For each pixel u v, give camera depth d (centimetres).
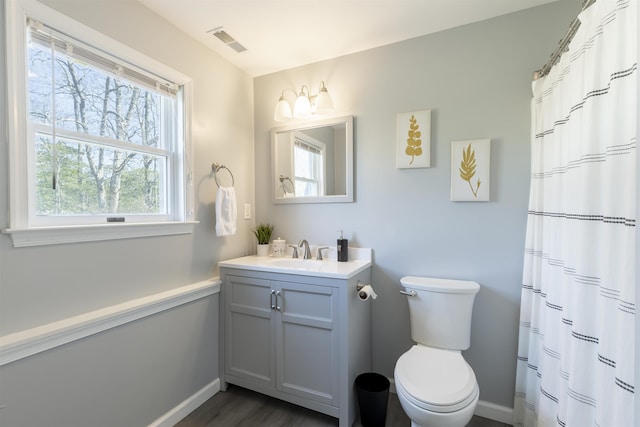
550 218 145
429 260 199
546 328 140
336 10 174
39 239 123
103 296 147
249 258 232
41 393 121
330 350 175
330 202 227
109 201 157
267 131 251
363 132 217
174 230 183
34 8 122
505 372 180
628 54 87
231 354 206
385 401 170
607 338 91
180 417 180
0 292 113
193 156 197
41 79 129
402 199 206
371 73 215
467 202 189
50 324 127
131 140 168
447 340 175
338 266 195
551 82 147
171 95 187
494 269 183
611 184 90
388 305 210
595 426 96
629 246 83
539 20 172
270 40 204
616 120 90
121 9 155
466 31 189
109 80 157
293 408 192
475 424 177
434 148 197
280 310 188
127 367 153
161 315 171
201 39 202
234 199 217
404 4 170
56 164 134
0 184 113
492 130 183
